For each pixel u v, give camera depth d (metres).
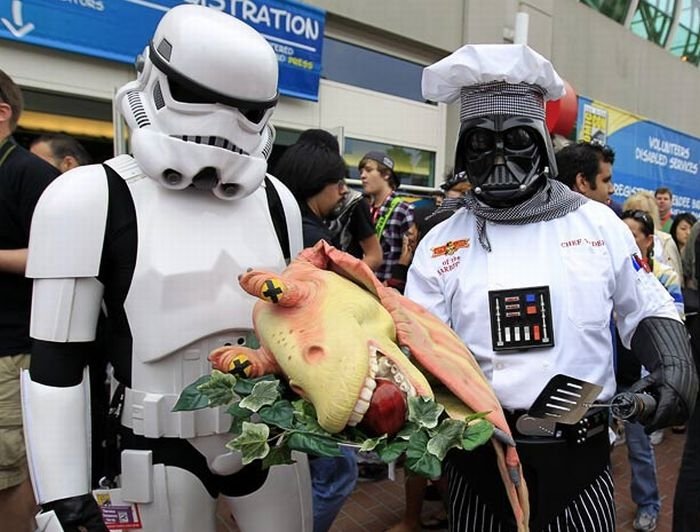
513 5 6.52
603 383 1.22
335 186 1.91
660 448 3.67
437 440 0.84
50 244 1.05
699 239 2.21
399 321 1.03
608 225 1.26
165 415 1.11
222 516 2.58
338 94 5.32
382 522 2.62
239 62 1.07
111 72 3.88
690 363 1.15
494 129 1.23
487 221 1.30
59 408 1.06
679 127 10.03
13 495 1.77
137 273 1.09
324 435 0.86
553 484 1.16
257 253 1.22
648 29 8.98
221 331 1.14
